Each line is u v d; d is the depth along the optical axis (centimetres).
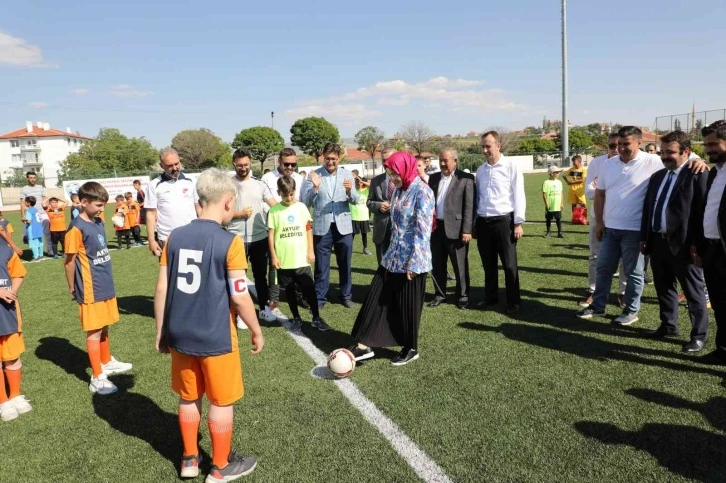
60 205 1187
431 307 575
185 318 251
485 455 276
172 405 364
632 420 305
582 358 404
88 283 378
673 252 401
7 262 352
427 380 378
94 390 388
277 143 5869
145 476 275
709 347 412
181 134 5084
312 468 272
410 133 5456
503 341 451
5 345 351
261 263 541
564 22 3222
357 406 341
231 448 294
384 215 602
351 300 613
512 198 526
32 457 299
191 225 258
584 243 959
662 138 410
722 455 265
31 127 7862
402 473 263
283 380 391
